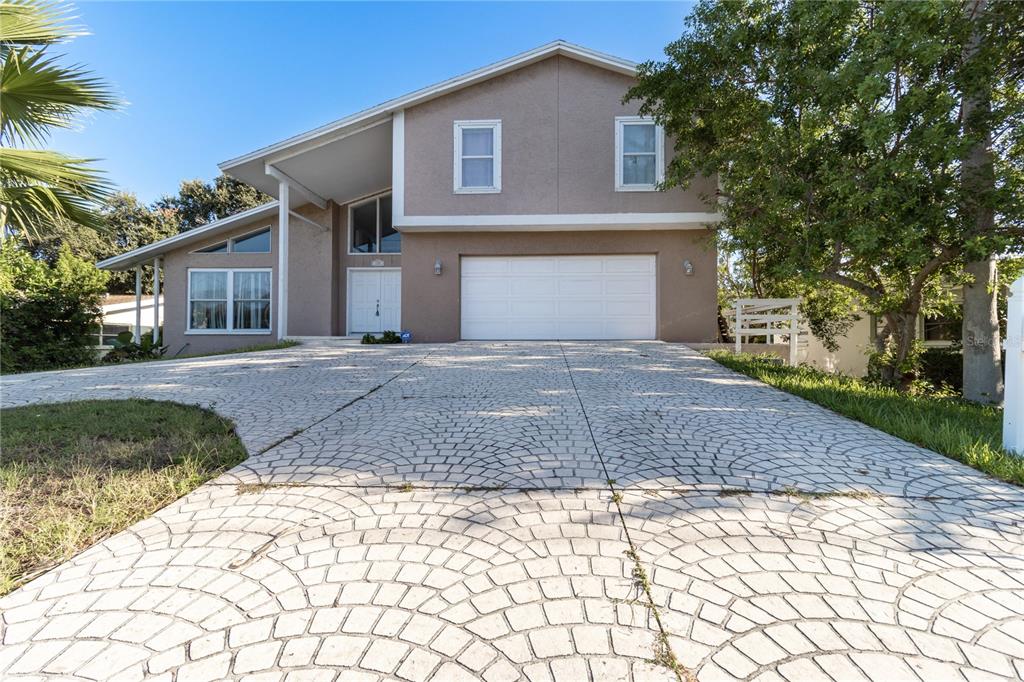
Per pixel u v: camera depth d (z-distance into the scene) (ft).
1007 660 4.88
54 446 11.76
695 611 5.63
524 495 8.84
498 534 7.42
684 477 9.69
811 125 21.80
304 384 20.03
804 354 35.35
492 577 6.29
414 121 35.24
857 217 20.95
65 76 17.52
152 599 5.90
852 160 21.39
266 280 47.62
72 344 37.88
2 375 24.00
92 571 6.52
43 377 23.00
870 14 21.11
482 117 35.06
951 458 10.96
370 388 19.08
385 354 29.86
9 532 7.51
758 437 12.48
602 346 32.48
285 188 38.27
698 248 35.32
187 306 47.26
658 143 34.45
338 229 47.98
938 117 18.89
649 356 27.99
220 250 48.08
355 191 46.32
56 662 4.90
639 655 4.94
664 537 7.32
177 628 5.38
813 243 23.07
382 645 5.09
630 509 8.27
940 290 29.50
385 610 5.65
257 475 9.91
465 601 5.81
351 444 11.96
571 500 8.63
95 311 40.29
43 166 16.46
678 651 4.99
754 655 4.94
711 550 6.96
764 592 5.98
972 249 19.27
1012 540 7.29
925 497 8.80
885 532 7.51
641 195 34.53
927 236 20.53
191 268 47.26
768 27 23.17
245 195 99.50
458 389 18.75
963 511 8.25
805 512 8.18
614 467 10.25
